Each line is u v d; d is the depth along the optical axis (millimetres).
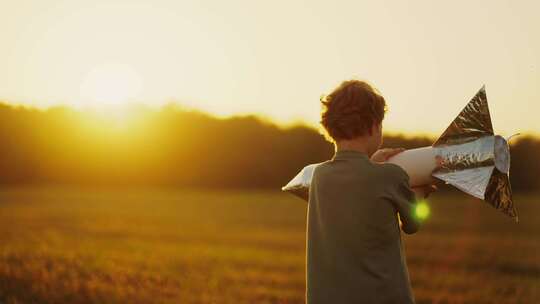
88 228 32188
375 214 2771
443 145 3066
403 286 2744
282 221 40281
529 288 17375
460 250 26266
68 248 22562
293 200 57062
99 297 11820
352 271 2750
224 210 47188
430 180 3062
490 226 36125
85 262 17938
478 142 3006
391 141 18844
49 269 15188
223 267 20219
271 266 20984
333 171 2896
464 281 18641
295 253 25422
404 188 2832
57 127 64688
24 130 63094
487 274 20047
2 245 22203
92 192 57094
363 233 2766
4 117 62719
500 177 3039
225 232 33750
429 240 29891
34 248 21375
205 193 63094
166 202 51875
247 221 39906
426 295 16016
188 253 24234
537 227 35125
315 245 2898
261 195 62219
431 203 49344
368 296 2709
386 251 2771
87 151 65938
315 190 2951
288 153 70562
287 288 15641
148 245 26484
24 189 56406
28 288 11367
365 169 2830
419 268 21422
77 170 65000
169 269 18625
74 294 11656
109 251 22500
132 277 15289
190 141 71062
